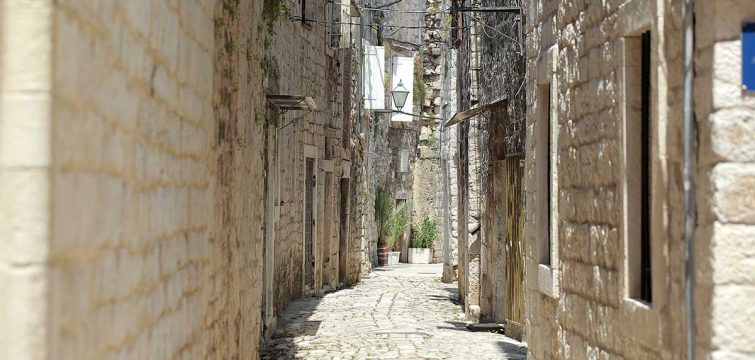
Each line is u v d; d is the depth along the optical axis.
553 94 6.99
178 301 4.62
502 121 13.35
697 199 3.96
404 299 19.22
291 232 17.30
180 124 4.64
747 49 3.76
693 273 4.00
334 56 21.41
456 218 23.12
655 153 4.53
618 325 5.25
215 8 6.08
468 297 15.47
